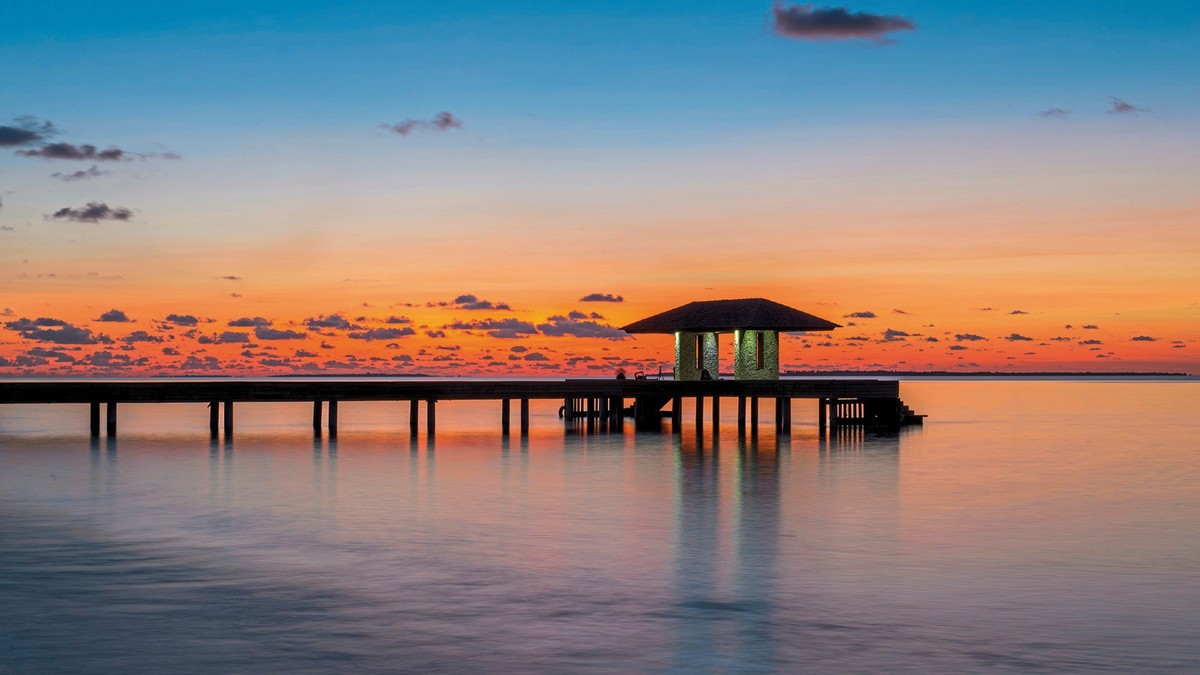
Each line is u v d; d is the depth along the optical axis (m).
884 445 47.28
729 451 43.22
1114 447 50.06
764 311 53.31
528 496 29.36
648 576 18.95
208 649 14.36
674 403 57.47
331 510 26.69
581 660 13.98
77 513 26.08
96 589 17.75
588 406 59.84
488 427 60.78
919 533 23.64
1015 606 16.84
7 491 30.08
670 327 54.47
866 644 14.73
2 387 41.12
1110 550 21.70
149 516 25.66
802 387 51.19
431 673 13.43
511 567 19.70
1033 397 149.62
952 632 15.34
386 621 15.82
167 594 17.42
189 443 46.88
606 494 29.81
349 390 45.75
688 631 15.36
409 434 53.72
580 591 17.78
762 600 17.19
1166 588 18.16
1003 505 28.38
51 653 14.16
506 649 14.45
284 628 15.41
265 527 24.12
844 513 26.53
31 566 19.64
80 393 41.88
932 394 170.75
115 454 41.12
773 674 13.46
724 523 24.88
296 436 52.16
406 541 22.38
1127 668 13.72
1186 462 42.06
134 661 13.84
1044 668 13.71
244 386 44.03
